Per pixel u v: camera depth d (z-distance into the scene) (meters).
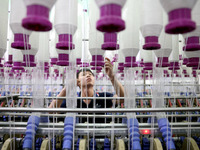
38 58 1.18
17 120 2.33
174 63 1.38
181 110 0.89
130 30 0.95
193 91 1.51
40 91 1.20
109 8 0.50
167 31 0.53
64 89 1.55
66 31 0.77
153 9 0.73
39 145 1.13
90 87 1.61
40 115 1.18
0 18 0.99
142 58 1.44
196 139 1.22
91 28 1.03
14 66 1.23
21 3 0.71
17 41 0.74
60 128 1.14
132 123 1.09
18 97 1.41
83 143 1.07
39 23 0.48
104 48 0.76
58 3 0.76
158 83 1.21
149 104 2.65
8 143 1.05
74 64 1.13
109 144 1.16
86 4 1.20
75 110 0.87
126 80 1.25
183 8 0.50
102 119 1.77
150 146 1.15
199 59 1.05
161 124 1.11
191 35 0.77
